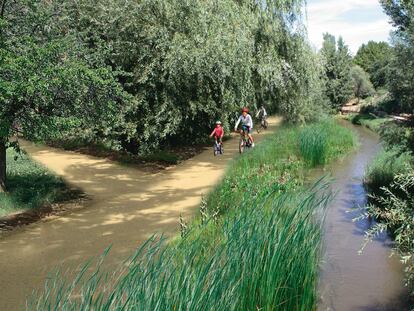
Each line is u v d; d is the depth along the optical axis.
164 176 14.68
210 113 18.77
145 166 16.22
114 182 13.95
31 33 11.77
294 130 20.03
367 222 8.73
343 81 44.72
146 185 13.50
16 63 9.89
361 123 34.06
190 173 14.94
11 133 10.72
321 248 5.93
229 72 16.86
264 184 10.75
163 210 10.70
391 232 8.09
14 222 10.01
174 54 15.86
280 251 4.57
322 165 15.02
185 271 3.88
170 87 16.98
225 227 5.53
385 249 7.36
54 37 12.36
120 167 16.09
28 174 14.31
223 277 3.95
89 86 11.68
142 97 16.88
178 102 17.64
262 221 5.19
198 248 4.57
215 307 3.64
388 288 5.97
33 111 11.11
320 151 15.10
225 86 17.95
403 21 9.80
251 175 12.22
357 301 5.62
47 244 8.64
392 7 9.89
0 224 9.82
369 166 13.40
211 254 4.63
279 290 4.53
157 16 17.11
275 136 19.17
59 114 11.38
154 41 16.66
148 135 16.81
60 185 13.30
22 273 7.21
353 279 6.24
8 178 13.68
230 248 4.45
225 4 17.27
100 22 16.91
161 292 3.52
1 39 10.76
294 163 13.91
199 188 12.73
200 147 20.19
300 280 4.73
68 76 10.45
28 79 9.91
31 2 11.44
